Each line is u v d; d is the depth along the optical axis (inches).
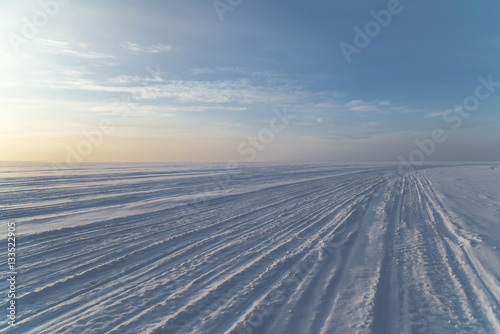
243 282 203.8
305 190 796.0
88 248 277.9
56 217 406.9
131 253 264.8
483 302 170.9
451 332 141.3
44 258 249.1
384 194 684.1
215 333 142.9
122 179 1037.8
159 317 157.4
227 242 305.1
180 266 235.9
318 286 197.0
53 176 1128.2
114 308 167.5
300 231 349.7
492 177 1090.7
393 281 204.7
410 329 144.6
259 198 639.8
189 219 417.1
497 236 303.1
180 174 1352.1
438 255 258.7
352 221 406.0
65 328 146.9
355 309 164.4
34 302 174.6
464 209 466.0
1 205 489.7
